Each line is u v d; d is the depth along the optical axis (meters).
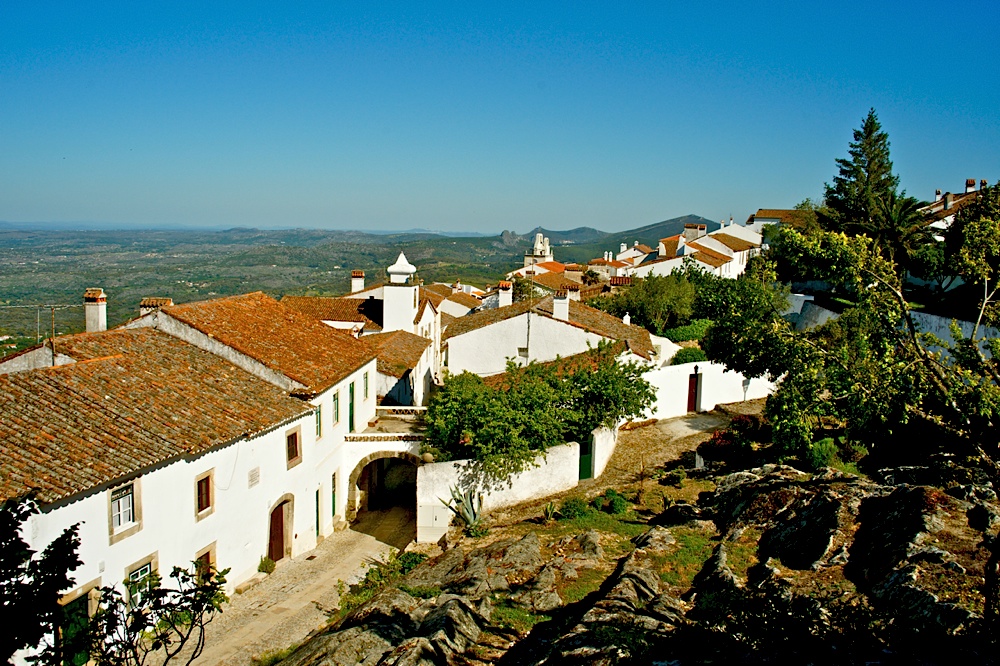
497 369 40.81
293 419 26.61
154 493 19.92
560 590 17.86
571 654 12.73
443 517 27.00
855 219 53.75
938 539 14.62
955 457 19.25
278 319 33.12
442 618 15.75
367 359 34.03
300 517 27.61
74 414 19.98
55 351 23.66
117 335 26.06
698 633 12.92
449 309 72.94
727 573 16.00
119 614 12.41
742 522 19.78
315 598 23.52
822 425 27.42
